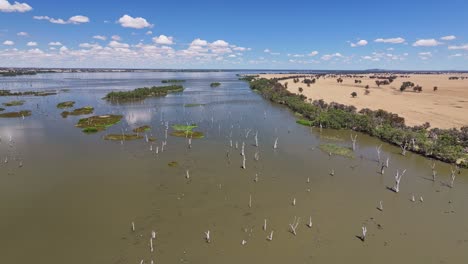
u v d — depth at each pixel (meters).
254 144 64.00
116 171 48.91
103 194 41.47
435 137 63.88
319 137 70.38
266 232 33.81
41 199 40.00
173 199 40.41
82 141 64.19
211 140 66.38
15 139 65.12
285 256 30.16
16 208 37.81
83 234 32.97
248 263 29.12
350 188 44.44
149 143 63.31
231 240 32.31
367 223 35.91
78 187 43.31
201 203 39.50
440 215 37.91
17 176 46.59
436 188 45.03
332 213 37.81
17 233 33.00
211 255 30.03
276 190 43.38
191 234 33.12
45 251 30.30
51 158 54.16
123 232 33.38
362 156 57.75
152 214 36.88
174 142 64.38
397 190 43.34
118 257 29.53
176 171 49.22
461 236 33.88
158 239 32.22
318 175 48.69
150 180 45.84
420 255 30.78
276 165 52.44
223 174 48.31
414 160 56.03
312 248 31.41
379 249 31.48
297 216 37.00
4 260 29.03
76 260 29.12
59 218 35.81
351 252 30.95
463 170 51.78
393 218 37.00
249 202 39.91
